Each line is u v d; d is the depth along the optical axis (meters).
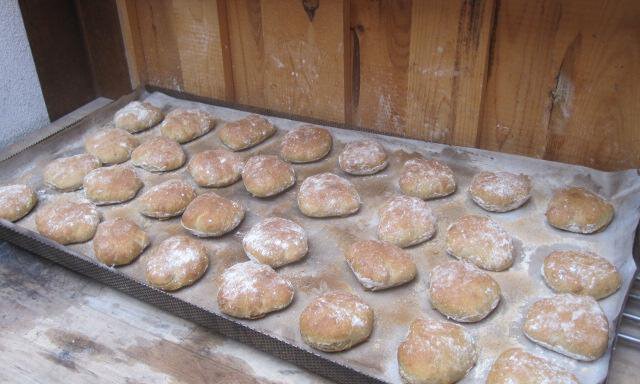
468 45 1.60
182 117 1.96
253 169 1.67
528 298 1.27
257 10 1.90
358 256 1.33
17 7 1.94
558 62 1.52
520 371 1.03
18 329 1.29
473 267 1.30
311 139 1.79
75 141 1.98
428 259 1.40
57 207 1.56
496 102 1.67
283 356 1.16
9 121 2.02
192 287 1.35
